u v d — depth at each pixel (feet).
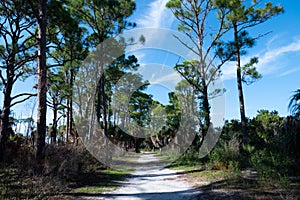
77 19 44.86
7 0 34.12
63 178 24.75
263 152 28.43
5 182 21.20
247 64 45.19
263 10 41.55
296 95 22.04
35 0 32.09
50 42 41.42
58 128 66.80
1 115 33.40
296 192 17.29
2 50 35.22
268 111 79.15
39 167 25.23
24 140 40.65
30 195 18.54
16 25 36.42
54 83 47.67
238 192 18.47
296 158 22.91
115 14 45.52
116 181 28.45
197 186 22.82
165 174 33.53
